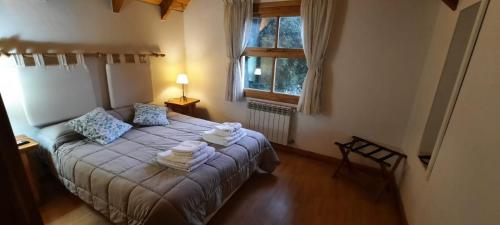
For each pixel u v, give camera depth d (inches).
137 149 90.4
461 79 56.8
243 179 92.4
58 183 97.6
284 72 135.0
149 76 139.6
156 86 148.5
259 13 130.6
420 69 100.0
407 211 81.7
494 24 46.2
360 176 115.9
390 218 88.0
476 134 45.9
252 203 92.5
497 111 40.4
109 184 69.3
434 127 77.7
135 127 115.0
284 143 136.9
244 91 148.2
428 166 66.4
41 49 94.9
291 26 126.1
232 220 82.9
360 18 107.0
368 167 120.3
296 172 118.1
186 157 78.0
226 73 149.9
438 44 84.9
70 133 95.0
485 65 47.1
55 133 91.5
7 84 87.5
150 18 137.2
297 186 105.6
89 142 93.7
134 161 80.8
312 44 115.3
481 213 39.9
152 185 67.0
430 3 93.1
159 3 139.3
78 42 106.2
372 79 110.6
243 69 145.1
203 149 84.6
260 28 134.6
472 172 44.8
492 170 38.9
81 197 78.0
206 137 100.2
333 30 113.6
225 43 146.6
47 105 96.2
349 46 112.0
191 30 157.8
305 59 127.1
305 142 135.3
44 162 94.3
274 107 135.9
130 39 128.3
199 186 69.9
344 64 115.0
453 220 48.8
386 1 100.4
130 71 127.4
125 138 100.7
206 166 79.0
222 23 144.4
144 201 61.9
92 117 99.1
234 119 157.2
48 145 88.9
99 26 113.1
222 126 103.7
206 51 155.9
